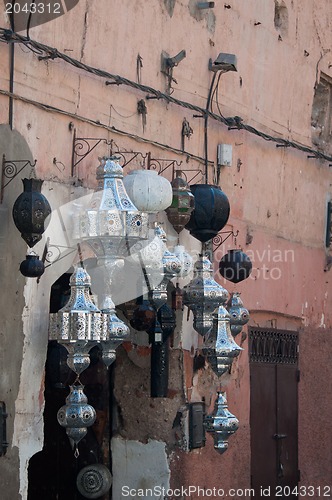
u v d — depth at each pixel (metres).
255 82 18.80
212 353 15.26
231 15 17.94
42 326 13.09
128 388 16.67
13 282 12.62
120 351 16.62
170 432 16.48
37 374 13.04
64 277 15.05
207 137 17.12
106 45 14.60
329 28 21.69
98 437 16.77
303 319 20.64
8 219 12.52
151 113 15.61
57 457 16.91
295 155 20.31
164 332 15.92
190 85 16.73
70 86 13.78
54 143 13.42
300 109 20.59
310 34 20.92
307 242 20.84
